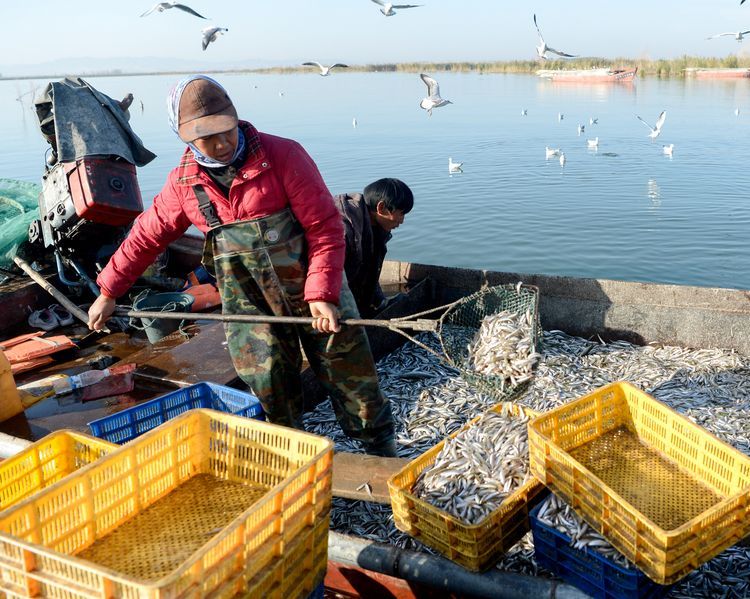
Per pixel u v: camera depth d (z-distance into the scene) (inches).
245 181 155.9
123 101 325.7
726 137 1407.5
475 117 2007.9
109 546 121.7
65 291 340.2
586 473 131.4
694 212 829.2
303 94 3555.6
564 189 974.4
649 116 1836.9
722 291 281.9
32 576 98.3
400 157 1267.2
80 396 235.8
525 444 159.5
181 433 138.2
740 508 127.0
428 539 148.8
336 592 158.7
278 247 162.4
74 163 290.4
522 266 677.3
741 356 280.7
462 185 1016.9
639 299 297.0
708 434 145.2
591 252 706.8
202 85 146.6
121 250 177.6
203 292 327.3
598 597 133.9
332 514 189.2
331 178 1080.2
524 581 137.9
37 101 304.7
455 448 162.6
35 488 133.6
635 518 122.4
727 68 3612.2
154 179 1059.9
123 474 126.5
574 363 285.9
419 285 325.7
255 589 109.7
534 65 5315.0
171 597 93.0
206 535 124.9
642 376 269.9
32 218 350.0
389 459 171.3
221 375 234.2
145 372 240.2
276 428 132.9
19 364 269.6
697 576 155.5
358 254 240.7
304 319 160.1
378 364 294.8
